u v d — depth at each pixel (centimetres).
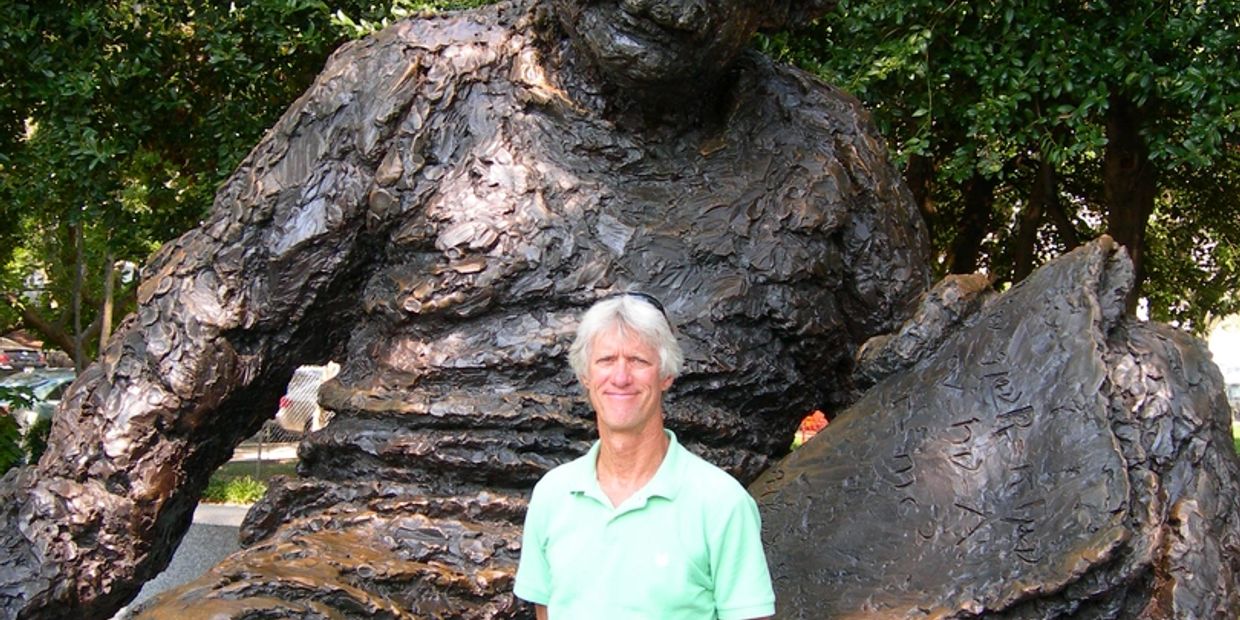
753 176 283
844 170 292
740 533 196
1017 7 550
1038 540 214
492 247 267
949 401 239
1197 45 556
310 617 216
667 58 256
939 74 570
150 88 654
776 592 225
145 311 281
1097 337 230
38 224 1030
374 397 265
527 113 279
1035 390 231
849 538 229
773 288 278
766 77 296
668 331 205
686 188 279
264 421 302
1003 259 935
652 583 194
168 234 672
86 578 266
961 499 225
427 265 272
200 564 598
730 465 269
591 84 278
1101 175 831
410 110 277
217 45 600
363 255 282
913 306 296
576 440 258
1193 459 224
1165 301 960
